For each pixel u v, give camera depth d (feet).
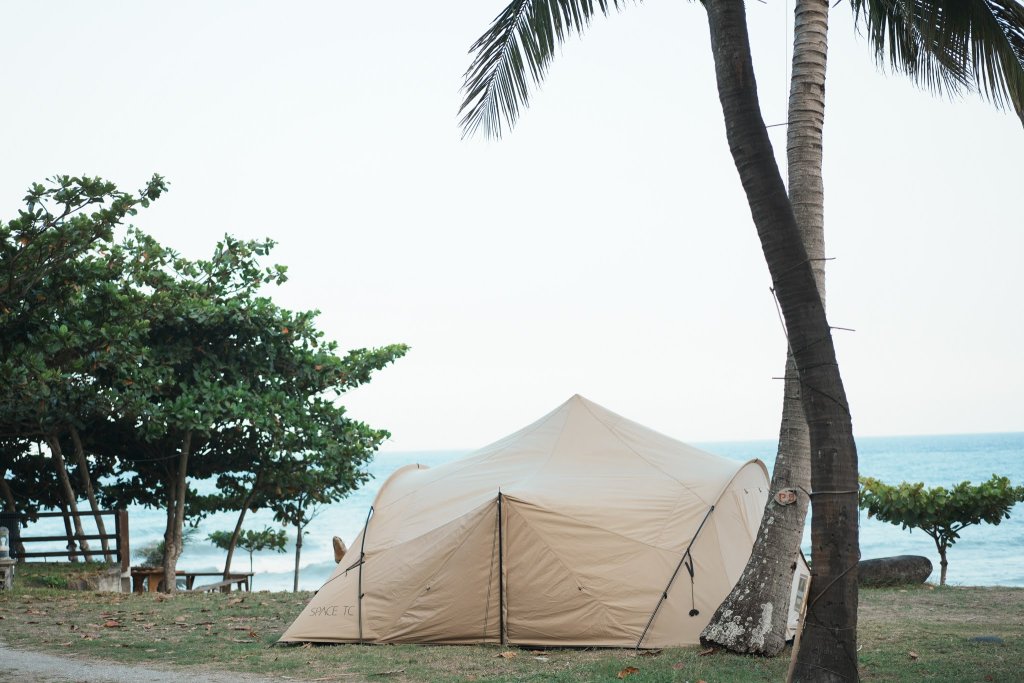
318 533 203.62
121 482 69.10
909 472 326.24
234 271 67.92
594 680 22.81
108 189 49.57
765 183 19.45
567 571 28.45
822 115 26.37
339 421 66.69
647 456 33.12
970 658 25.13
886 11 30.73
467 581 29.04
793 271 19.35
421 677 24.06
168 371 59.16
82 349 53.52
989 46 25.59
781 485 26.43
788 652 26.17
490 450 35.17
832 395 19.19
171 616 37.50
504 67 30.58
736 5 19.85
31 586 49.19
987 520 49.62
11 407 50.70
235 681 23.79
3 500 65.62
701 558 29.12
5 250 48.73
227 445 66.28
